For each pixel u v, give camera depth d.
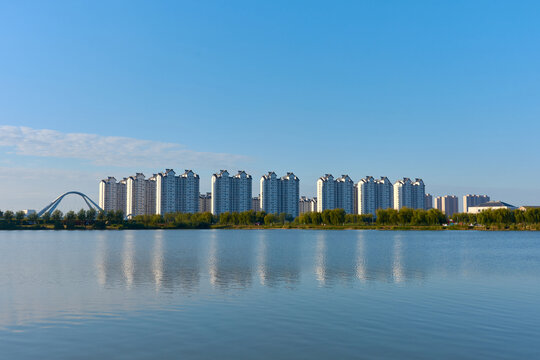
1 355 22.78
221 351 23.30
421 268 58.03
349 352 23.12
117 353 23.03
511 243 114.94
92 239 145.62
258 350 23.42
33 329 27.33
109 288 41.94
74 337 25.67
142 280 47.28
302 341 24.91
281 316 30.38
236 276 50.34
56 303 34.88
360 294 38.59
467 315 30.72
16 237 161.25
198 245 110.94
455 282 45.69
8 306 33.72
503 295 38.16
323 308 32.91
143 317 30.14
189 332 26.59
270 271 54.94
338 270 55.97
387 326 27.86
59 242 126.50
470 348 23.70
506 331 26.81
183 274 52.25
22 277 49.88
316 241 127.50
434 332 26.61
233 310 32.22
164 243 120.19
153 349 23.61
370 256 76.38
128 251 90.25
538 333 26.36
